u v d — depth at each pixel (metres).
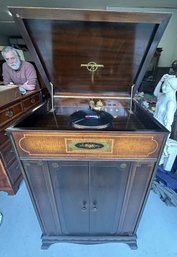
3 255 1.25
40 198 1.06
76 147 0.84
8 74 2.17
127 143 0.82
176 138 2.11
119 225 1.21
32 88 2.16
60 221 1.18
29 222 1.48
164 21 0.86
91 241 1.26
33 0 3.86
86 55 1.12
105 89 1.40
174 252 1.26
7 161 1.60
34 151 0.86
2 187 1.70
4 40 8.25
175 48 4.02
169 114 1.65
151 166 0.91
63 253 1.26
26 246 1.30
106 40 1.01
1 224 1.46
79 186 1.00
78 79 1.31
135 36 0.98
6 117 1.54
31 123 1.05
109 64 1.19
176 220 1.50
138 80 1.30
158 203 1.65
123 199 1.06
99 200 1.07
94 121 1.09
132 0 3.76
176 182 1.80
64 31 0.96
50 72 1.26
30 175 0.95
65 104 1.42
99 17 0.84
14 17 0.86
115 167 0.92
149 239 1.35
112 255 1.25
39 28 0.94
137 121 1.21
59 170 0.93
